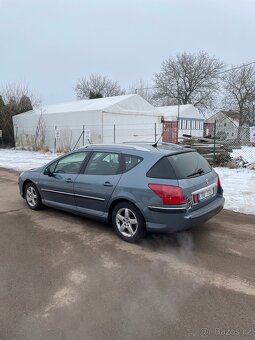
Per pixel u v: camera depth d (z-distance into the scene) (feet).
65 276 13.03
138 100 78.18
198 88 178.91
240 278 12.84
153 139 81.46
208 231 18.12
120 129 74.02
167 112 125.29
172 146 17.85
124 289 12.01
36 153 71.92
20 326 9.86
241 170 40.29
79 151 19.25
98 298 11.41
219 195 18.07
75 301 11.22
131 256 14.88
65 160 19.99
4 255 15.11
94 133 70.64
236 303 11.10
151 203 15.16
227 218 20.62
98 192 17.38
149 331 9.63
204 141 52.06
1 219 20.54
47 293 11.75
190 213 15.16
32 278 12.87
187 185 15.08
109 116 71.26
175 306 10.92
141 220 15.80
